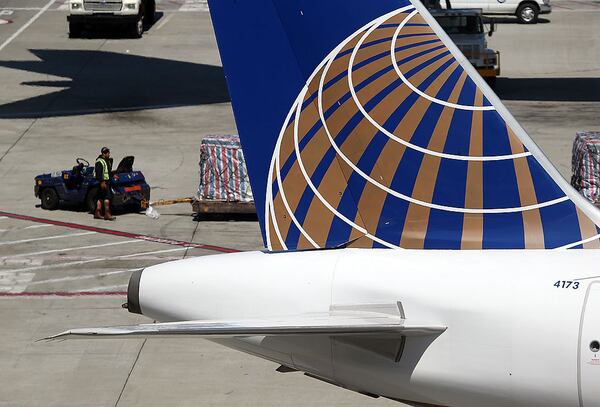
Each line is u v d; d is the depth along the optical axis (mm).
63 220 62000
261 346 25922
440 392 23516
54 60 106750
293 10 25766
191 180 69438
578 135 59094
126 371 41312
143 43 116000
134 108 88625
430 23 24891
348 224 25594
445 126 24531
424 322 23484
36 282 51375
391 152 25047
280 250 26406
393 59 25016
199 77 99938
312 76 25797
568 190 23906
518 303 22672
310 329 22625
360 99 25312
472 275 23422
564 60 106500
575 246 23719
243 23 26203
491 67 92438
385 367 24016
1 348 43469
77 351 43125
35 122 83875
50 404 38562
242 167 60875
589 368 21828
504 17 132250
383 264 24562
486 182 24266
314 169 25938
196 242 57844
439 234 24656
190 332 22062
